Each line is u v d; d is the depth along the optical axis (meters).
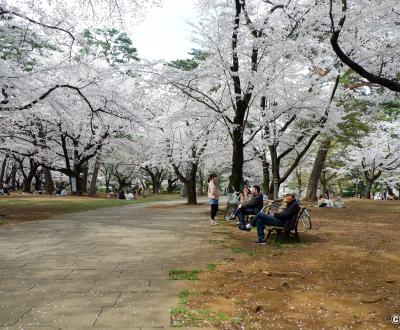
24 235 9.82
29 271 6.09
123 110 18.78
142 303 4.58
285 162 39.78
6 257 7.12
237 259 7.07
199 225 12.20
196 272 6.08
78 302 4.60
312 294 5.03
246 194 13.30
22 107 14.92
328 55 16.22
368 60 15.10
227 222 13.02
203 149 24.41
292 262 6.88
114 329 3.80
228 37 15.20
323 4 13.72
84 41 16.45
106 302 4.61
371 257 7.34
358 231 11.09
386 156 38.53
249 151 24.48
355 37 14.66
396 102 19.64
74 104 24.59
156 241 9.00
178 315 4.20
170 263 6.71
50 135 33.31
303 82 18.09
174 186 69.50
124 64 15.27
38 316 4.13
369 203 26.95
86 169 39.75
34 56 20.17
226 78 15.67
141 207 21.28
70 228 11.27
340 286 5.41
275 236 9.81
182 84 15.59
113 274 5.93
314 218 15.05
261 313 4.32
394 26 14.00
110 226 11.81
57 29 15.55
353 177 48.75
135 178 65.00
